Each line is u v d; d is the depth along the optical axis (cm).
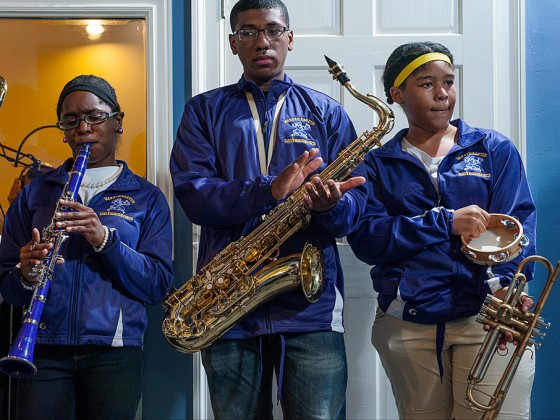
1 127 341
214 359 269
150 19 344
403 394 279
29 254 263
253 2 286
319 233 275
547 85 346
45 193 291
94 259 279
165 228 296
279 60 287
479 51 346
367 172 287
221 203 264
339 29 349
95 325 272
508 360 268
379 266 285
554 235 338
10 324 319
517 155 284
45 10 342
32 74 343
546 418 333
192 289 275
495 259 262
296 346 265
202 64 346
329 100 290
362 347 334
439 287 271
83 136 291
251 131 281
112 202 290
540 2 348
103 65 344
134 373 279
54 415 272
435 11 348
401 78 285
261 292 264
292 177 256
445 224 269
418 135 288
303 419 261
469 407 262
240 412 266
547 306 335
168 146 340
